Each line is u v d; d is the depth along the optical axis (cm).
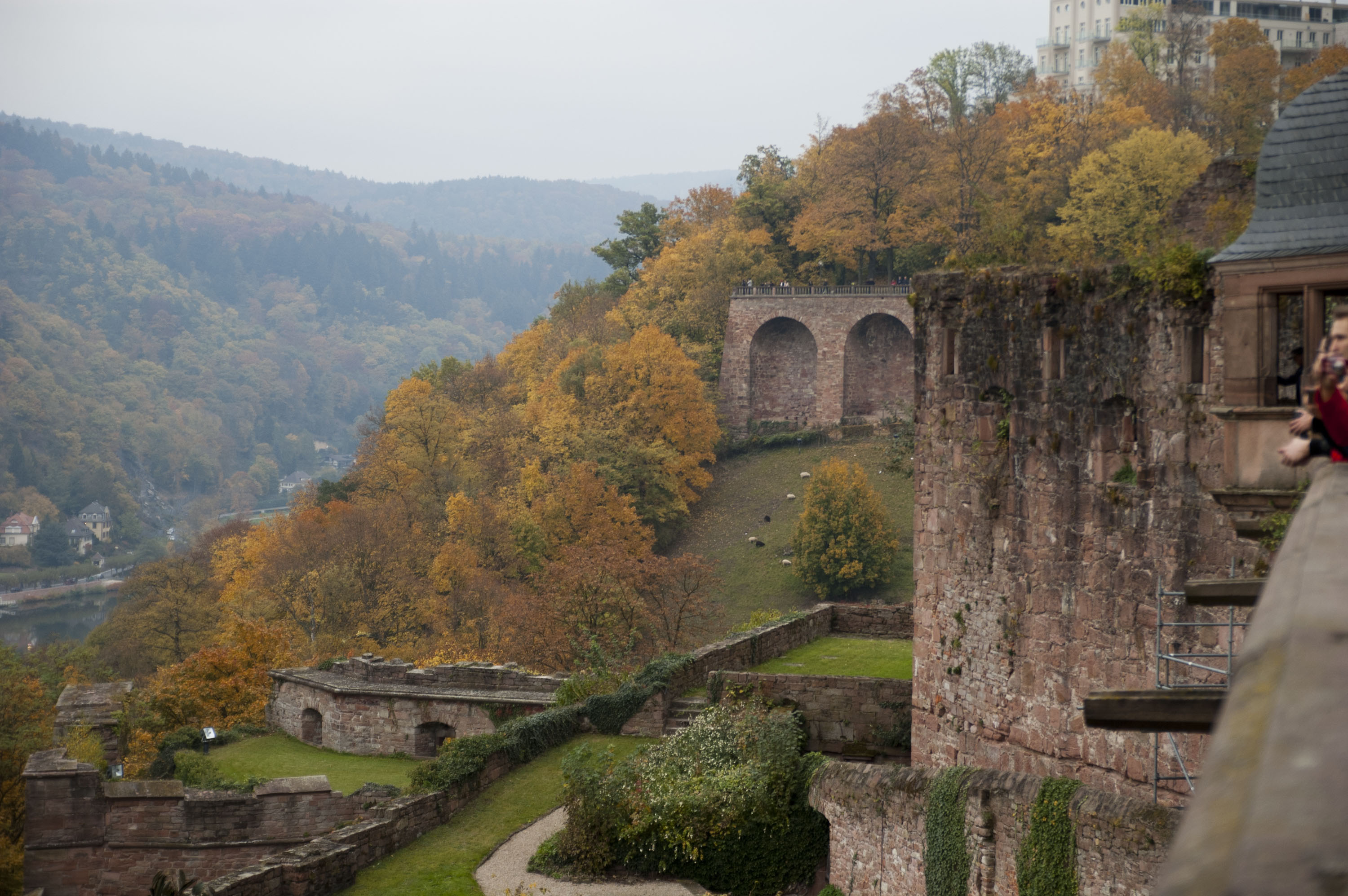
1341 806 221
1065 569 2194
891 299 11275
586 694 3700
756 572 9719
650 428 11031
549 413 11525
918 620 2630
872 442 11012
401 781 3756
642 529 9962
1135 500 2033
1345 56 7062
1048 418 2230
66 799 3262
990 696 2386
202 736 4431
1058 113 9238
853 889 2489
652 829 2738
